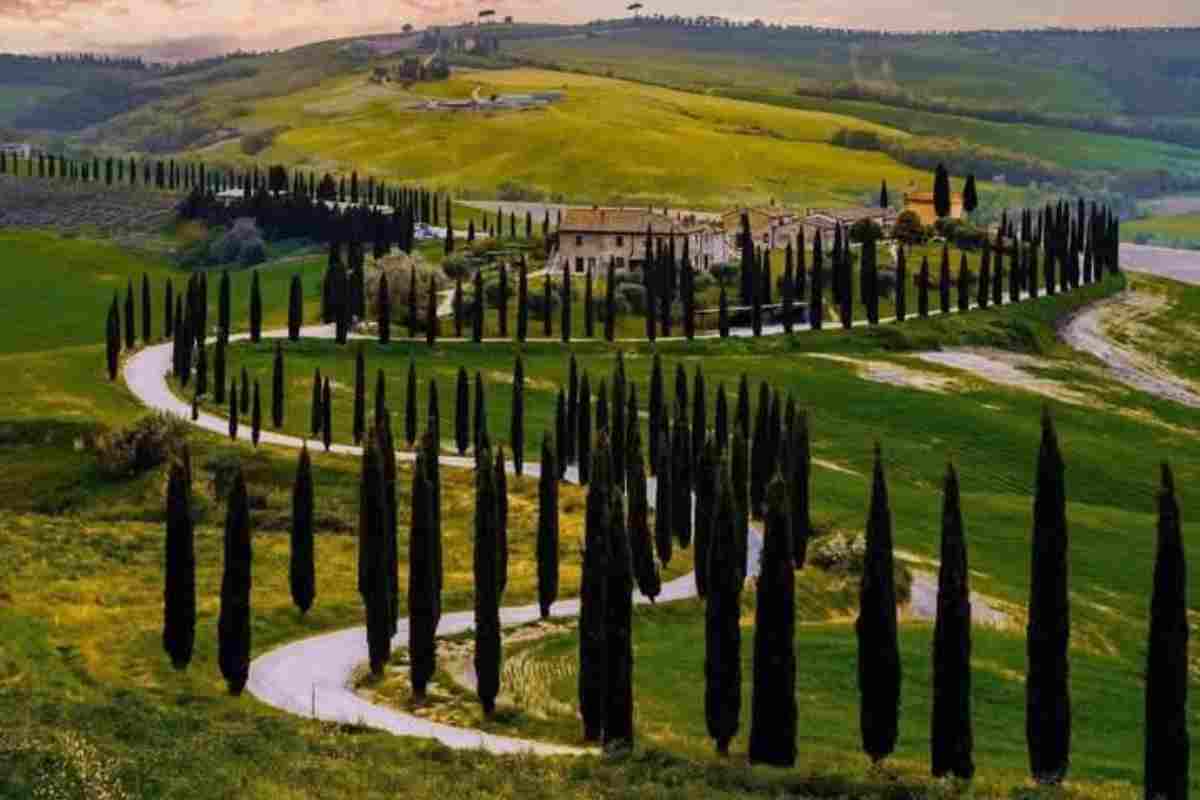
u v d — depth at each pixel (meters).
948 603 59.81
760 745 61.69
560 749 65.69
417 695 74.06
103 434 141.50
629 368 197.62
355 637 86.56
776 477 61.69
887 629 61.28
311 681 76.75
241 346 191.75
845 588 106.06
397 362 190.62
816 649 86.31
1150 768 57.62
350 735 62.97
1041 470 59.94
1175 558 57.09
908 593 107.31
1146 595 116.75
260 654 82.19
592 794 55.59
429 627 74.06
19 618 80.56
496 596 71.69
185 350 171.62
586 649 67.25
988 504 142.12
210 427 150.75
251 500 128.88
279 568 104.38
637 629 91.69
